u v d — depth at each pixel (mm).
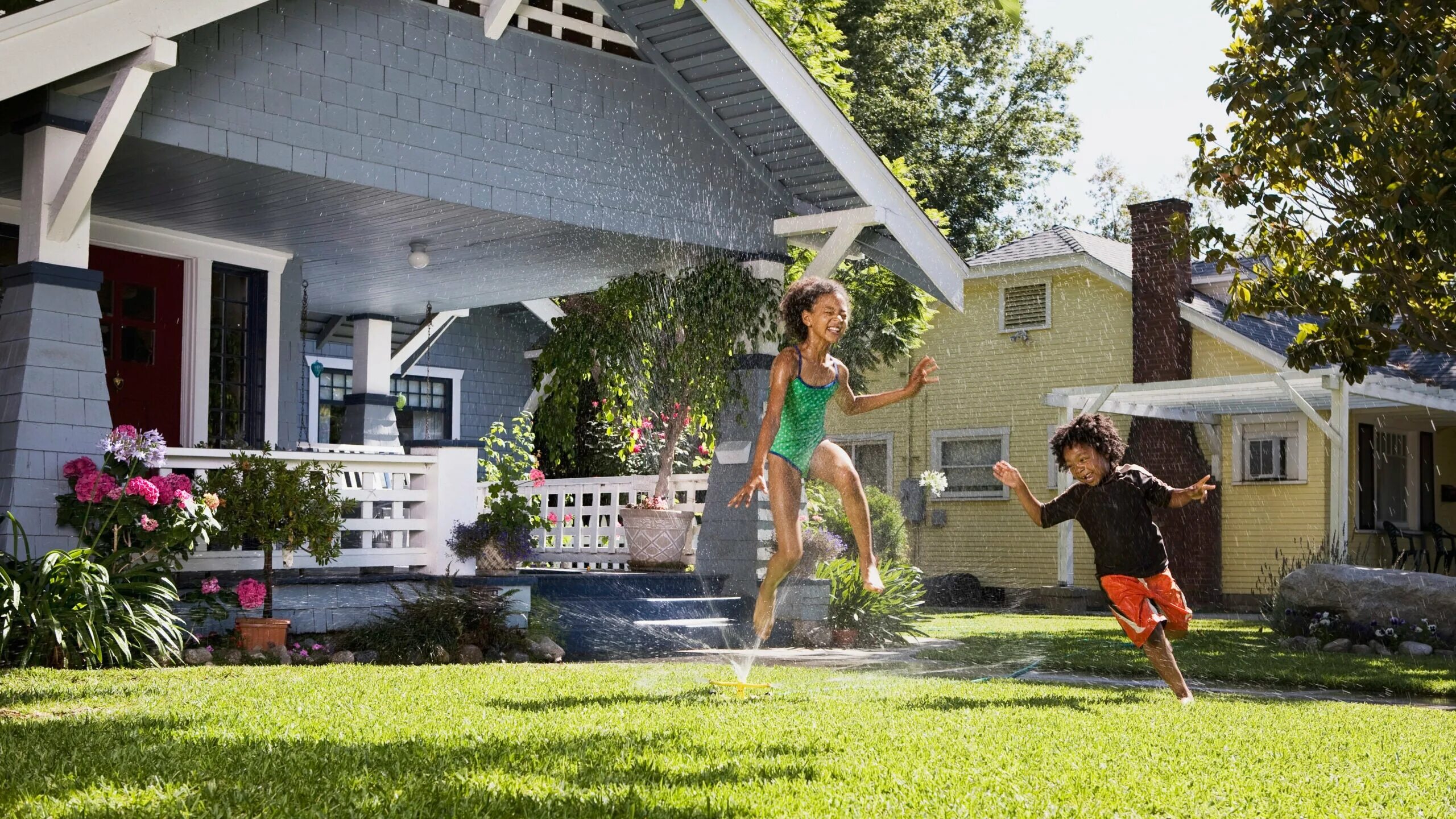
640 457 15312
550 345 13461
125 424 10383
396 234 10742
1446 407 17188
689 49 10719
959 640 11094
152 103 8047
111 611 7207
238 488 8266
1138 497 6129
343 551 9391
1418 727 5254
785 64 10586
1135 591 6082
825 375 5141
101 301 10305
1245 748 4301
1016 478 6312
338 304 13992
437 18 9555
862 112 27938
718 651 10125
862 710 5043
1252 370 18719
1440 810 3377
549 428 13703
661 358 12320
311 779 3260
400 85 9320
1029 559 21078
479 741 3965
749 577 11180
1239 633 12648
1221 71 10688
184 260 10812
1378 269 10617
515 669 6957
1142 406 18484
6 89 7066
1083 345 20688
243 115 8477
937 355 22406
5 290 8281
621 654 9742
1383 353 10914
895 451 22859
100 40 7410
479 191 9719
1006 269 21250
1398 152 9469
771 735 4203
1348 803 3424
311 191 9266
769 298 11664
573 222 10281
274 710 4734
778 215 11938
